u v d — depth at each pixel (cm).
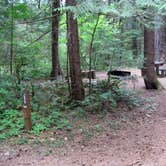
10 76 1170
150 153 665
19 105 935
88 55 1290
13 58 1281
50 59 1658
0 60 1304
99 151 678
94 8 861
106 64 1298
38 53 1459
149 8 972
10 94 1006
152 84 1351
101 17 1133
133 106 1059
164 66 2014
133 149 689
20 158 638
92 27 1171
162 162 616
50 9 1298
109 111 982
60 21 1461
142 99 1155
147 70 1355
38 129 790
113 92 1109
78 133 791
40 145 706
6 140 730
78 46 1020
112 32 1193
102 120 903
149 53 1351
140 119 930
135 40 1611
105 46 1194
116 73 1310
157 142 733
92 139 752
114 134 791
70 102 1013
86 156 650
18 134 761
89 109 971
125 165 604
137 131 819
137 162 618
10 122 818
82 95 1024
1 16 1155
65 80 1230
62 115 917
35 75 1411
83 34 1200
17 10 1193
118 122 890
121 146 708
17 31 1288
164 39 2848
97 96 1049
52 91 1103
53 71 1510
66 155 655
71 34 1004
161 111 1027
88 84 1171
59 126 820
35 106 941
